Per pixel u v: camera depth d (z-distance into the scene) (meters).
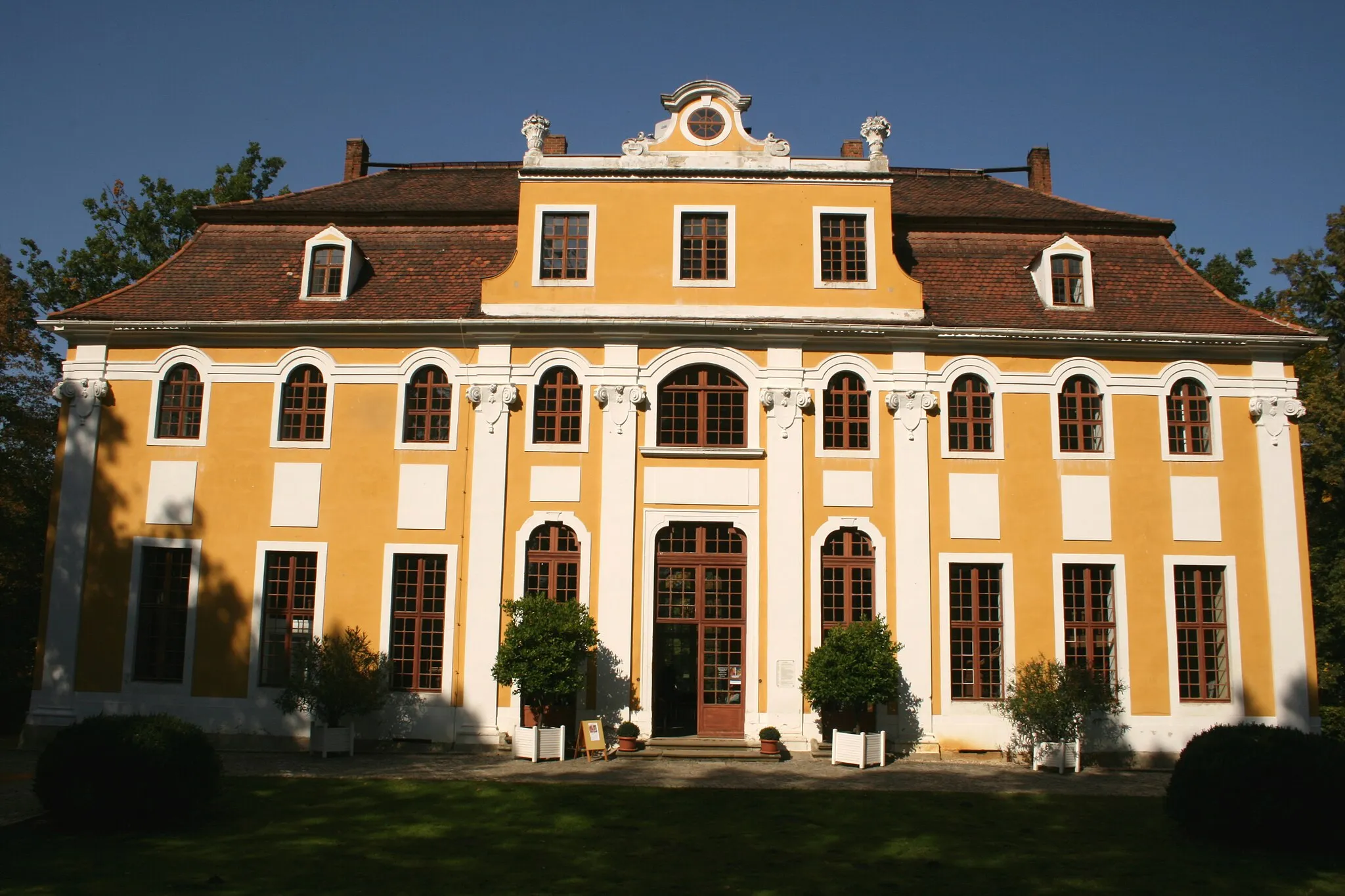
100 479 24.23
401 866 13.41
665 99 25.58
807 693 22.48
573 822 16.02
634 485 23.94
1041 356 24.66
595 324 24.16
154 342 24.77
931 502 24.02
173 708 23.31
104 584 23.81
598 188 25.20
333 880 12.73
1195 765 15.48
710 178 25.19
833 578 23.91
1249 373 24.77
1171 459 24.30
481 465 24.02
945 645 23.44
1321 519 32.06
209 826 15.31
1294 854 14.62
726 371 24.64
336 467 24.16
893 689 22.02
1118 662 23.50
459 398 24.36
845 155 32.09
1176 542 24.02
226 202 40.38
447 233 26.83
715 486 24.02
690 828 15.76
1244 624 23.75
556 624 21.83
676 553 24.02
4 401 31.64
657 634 24.22
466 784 18.72
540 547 23.91
